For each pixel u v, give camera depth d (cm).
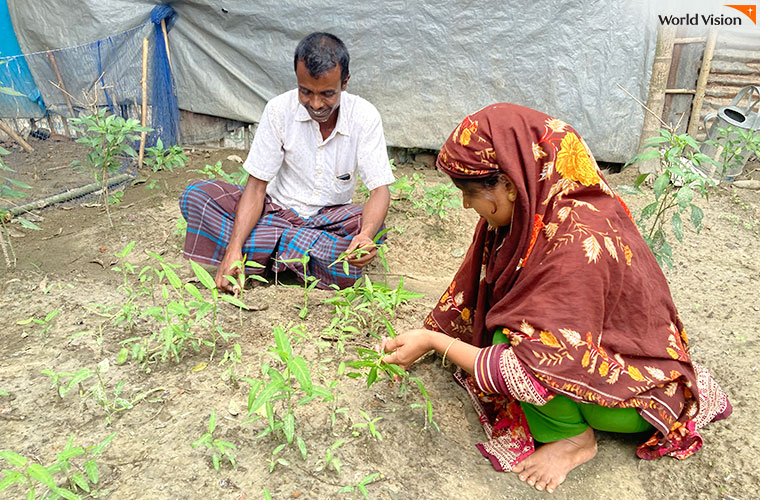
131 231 402
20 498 183
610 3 479
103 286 321
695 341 296
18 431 210
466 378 245
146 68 522
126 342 248
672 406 196
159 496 186
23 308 295
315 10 521
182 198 333
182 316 248
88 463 184
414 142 556
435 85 532
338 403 229
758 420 237
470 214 462
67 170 497
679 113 537
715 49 515
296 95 316
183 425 214
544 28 495
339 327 279
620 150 521
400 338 211
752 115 511
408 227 431
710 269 378
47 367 245
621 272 181
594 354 178
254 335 269
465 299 237
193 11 539
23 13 532
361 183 462
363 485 189
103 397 216
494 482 205
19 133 538
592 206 183
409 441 217
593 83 503
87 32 528
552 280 177
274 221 335
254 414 218
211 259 344
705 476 210
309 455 204
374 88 545
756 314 324
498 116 180
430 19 511
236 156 577
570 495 203
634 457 219
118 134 405
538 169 181
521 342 179
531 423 206
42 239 391
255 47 543
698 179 309
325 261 323
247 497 188
